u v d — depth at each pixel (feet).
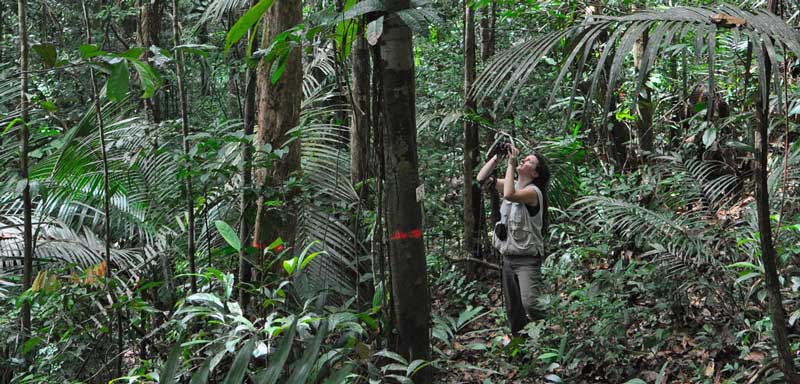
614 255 18.31
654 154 19.79
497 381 13.75
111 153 15.48
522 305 16.14
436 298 19.63
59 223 15.17
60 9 27.53
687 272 14.73
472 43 19.34
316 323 9.53
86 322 12.63
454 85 23.59
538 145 21.07
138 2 24.27
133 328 13.00
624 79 20.72
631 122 21.29
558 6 19.63
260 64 13.09
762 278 14.33
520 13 20.81
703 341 13.55
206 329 11.81
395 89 9.53
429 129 23.29
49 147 13.69
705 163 18.21
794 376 8.76
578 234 18.57
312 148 15.85
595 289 14.89
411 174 9.71
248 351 8.12
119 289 13.17
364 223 13.66
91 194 15.83
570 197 20.79
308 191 13.61
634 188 18.35
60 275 13.66
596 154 21.52
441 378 13.44
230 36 9.74
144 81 9.19
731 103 20.26
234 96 28.68
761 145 8.61
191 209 12.56
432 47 26.22
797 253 14.03
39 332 12.60
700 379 12.73
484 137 23.43
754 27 7.46
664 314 14.89
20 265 15.17
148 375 9.83
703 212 17.33
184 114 12.94
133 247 16.99
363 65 15.48
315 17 9.46
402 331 10.04
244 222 12.12
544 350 13.82
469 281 21.01
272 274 11.93
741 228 16.37
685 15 7.77
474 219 21.40
